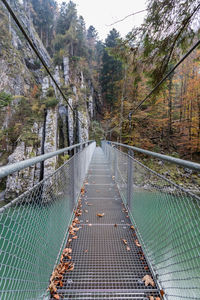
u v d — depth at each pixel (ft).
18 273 2.20
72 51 76.43
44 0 102.63
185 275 2.53
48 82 52.39
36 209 2.87
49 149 37.22
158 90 7.62
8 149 36.68
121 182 8.93
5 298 1.87
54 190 3.88
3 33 56.29
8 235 1.96
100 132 69.36
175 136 35.40
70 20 82.28
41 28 98.89
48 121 40.73
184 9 5.43
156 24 5.95
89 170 15.58
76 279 3.72
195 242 2.28
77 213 6.86
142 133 35.45
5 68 50.55
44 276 3.21
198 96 31.12
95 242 5.08
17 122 39.19
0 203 27.73
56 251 4.02
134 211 5.97
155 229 3.87
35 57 72.49
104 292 3.40
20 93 51.78
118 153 10.28
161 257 3.47
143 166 4.95
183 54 6.65
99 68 88.17
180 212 2.73
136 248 4.84
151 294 3.38
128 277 3.81
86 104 70.64
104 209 7.38
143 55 6.89
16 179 28.78
